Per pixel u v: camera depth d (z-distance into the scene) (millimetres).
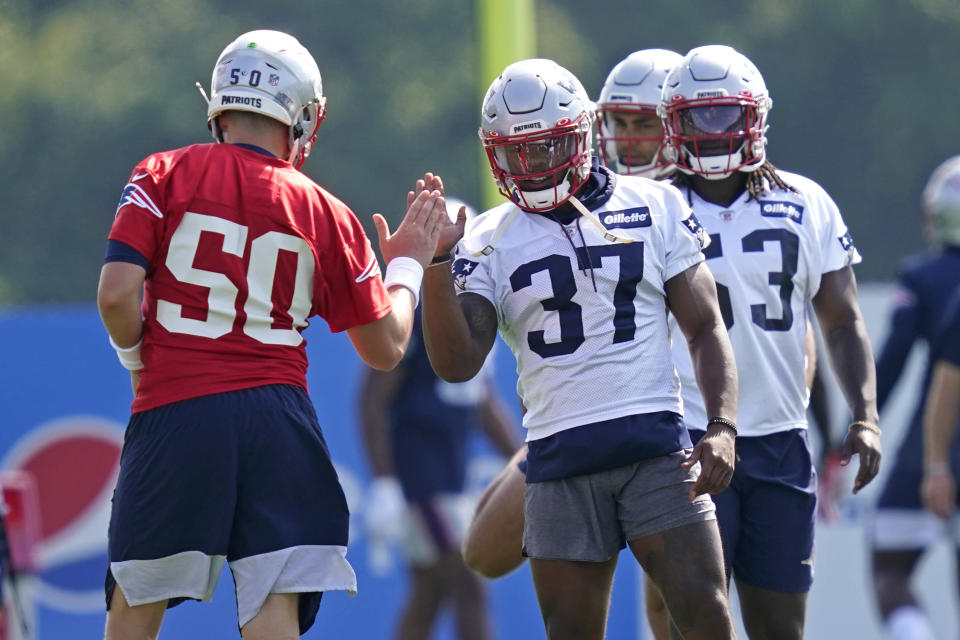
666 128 17672
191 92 90625
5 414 28609
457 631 28359
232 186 14891
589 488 15227
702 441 14773
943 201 27156
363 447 28625
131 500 14703
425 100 92375
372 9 95312
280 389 14961
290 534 14867
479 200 91875
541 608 15617
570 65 93438
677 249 15547
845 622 29016
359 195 89438
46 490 28594
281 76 15398
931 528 27859
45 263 88062
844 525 29125
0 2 96562
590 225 15430
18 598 20391
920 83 95500
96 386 29078
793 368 17703
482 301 15570
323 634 28969
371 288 15273
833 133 95750
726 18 97562
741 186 17875
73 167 89125
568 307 15297
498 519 18188
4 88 90500
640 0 97250
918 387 28953
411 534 28344
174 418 14609
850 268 18156
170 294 14695
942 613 28219
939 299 27016
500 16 33812
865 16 95688
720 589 14938
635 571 29906
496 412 29188
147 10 94625
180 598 15367
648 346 15320
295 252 14977
